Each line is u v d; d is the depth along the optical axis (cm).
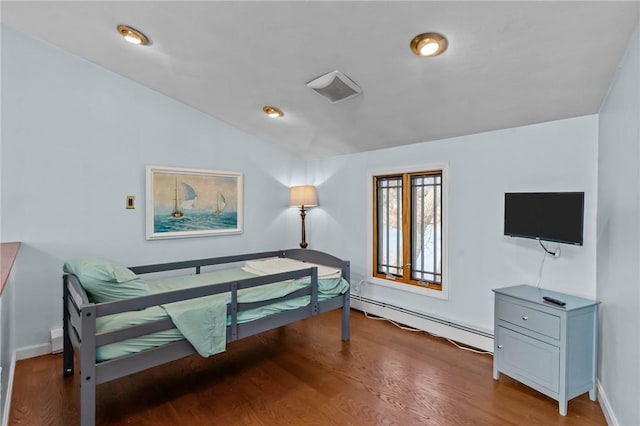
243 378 246
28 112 268
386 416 200
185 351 213
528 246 261
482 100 238
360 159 396
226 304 232
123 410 207
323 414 202
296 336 325
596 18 150
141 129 322
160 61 262
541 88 212
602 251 211
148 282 289
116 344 190
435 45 184
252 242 409
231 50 227
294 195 428
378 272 387
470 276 300
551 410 205
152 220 327
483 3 151
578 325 206
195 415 202
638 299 150
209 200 368
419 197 347
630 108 162
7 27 259
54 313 281
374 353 286
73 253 289
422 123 292
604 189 209
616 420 179
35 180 272
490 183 285
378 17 172
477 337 291
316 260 350
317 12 175
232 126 387
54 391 224
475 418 197
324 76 238
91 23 226
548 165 250
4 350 221
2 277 143
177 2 186
